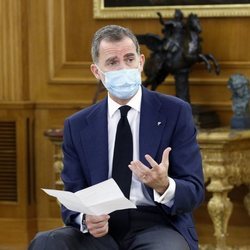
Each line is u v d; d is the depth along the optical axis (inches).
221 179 537.3
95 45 368.2
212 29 602.5
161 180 344.8
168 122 371.9
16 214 650.2
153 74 574.2
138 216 370.6
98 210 340.2
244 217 606.5
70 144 382.0
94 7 625.3
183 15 598.2
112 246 366.0
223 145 529.3
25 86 647.8
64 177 381.1
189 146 370.3
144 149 368.2
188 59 565.0
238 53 599.2
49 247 357.4
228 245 601.9
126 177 368.8
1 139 649.6
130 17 616.4
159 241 357.1
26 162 647.8
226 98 603.2
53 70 644.7
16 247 641.0
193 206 360.8
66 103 639.8
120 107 375.9
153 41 573.6
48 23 642.2
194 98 609.6
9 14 642.2
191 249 366.0
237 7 591.8
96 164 372.5
